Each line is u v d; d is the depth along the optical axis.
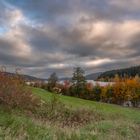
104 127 17.45
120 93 112.06
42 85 101.69
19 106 19.75
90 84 118.44
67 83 118.31
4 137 9.95
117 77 122.12
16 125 12.26
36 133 11.59
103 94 114.50
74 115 24.61
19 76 20.56
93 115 26.97
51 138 10.94
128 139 13.75
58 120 21.61
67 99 43.25
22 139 10.20
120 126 17.92
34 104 22.64
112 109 40.19
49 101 27.41
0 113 14.83
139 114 37.97
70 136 11.55
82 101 46.03
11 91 19.08
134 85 111.25
